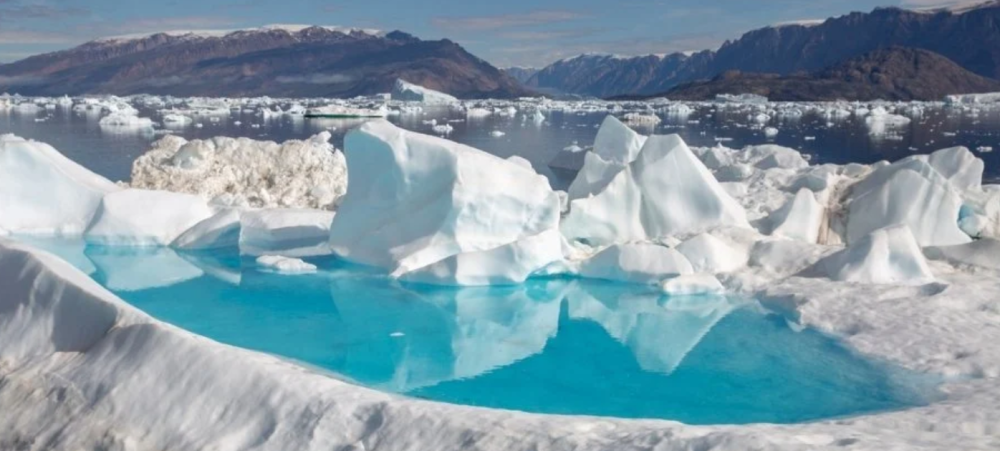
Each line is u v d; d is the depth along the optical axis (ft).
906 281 45.85
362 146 55.67
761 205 65.87
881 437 22.84
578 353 39.60
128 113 229.66
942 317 39.04
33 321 32.14
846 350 37.52
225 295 48.39
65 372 28.94
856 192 63.52
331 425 24.77
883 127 227.61
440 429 23.88
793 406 32.42
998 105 412.77
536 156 142.82
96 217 60.64
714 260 51.03
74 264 54.85
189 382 26.91
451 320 44.55
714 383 35.22
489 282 50.55
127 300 47.09
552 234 51.90
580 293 49.80
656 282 50.88
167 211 62.49
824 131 211.00
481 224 52.70
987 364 33.24
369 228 56.08
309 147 78.13
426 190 53.88
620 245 52.70
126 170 107.24
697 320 44.16
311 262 56.34
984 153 139.95
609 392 34.50
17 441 26.68
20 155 62.69
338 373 36.40
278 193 73.97
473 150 54.29
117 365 28.30
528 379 36.14
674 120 282.56
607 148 90.48
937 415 27.04
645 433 22.21
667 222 58.29
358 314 45.11
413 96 537.65
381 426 24.45
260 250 59.06
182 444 25.17
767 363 37.37
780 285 47.14
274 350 39.17
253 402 25.96
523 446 22.63
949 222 55.62
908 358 35.24
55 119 235.61
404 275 51.34
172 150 79.82
